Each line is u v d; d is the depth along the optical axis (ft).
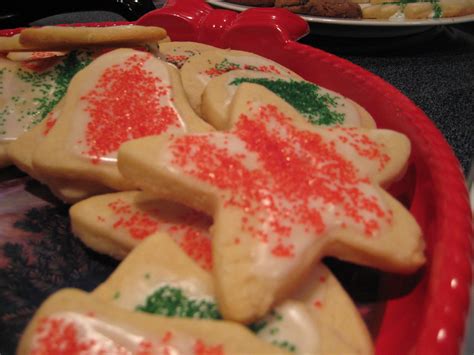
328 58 0.80
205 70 0.72
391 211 0.54
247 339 0.45
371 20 1.10
